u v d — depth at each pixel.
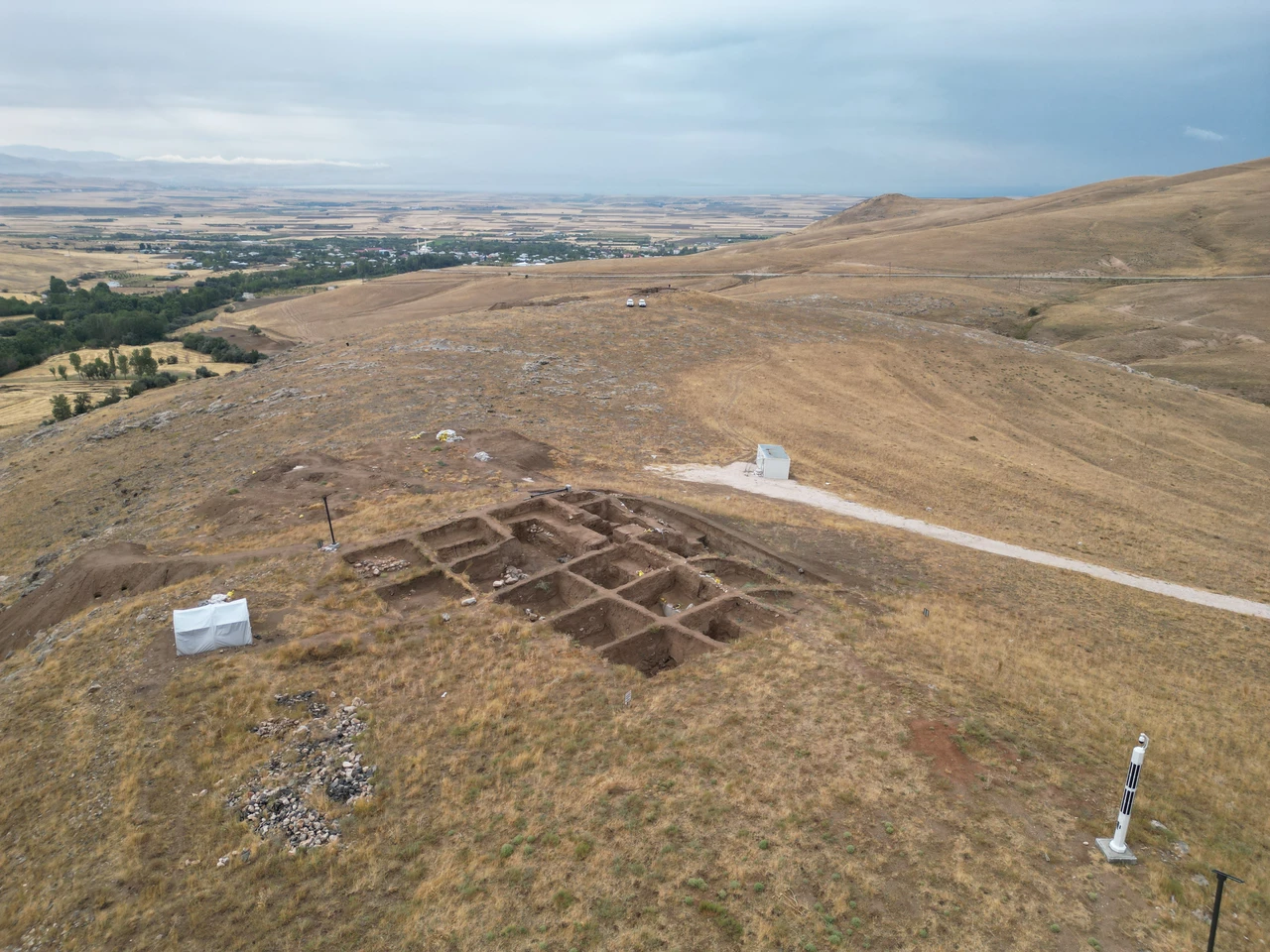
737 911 13.95
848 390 69.06
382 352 70.94
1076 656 27.19
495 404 57.00
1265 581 38.44
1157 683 25.92
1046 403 71.19
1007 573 35.38
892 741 19.19
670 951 13.13
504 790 17.50
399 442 46.50
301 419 53.50
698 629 26.11
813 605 28.44
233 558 29.36
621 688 21.86
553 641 24.23
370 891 14.78
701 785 17.55
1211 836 16.48
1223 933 13.48
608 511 36.84
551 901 14.28
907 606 29.64
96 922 14.12
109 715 20.03
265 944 13.59
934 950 13.06
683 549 33.81
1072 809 16.91
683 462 49.09
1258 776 20.03
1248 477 57.47
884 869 14.97
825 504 43.56
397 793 17.44
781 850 15.44
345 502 36.50
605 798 17.14
